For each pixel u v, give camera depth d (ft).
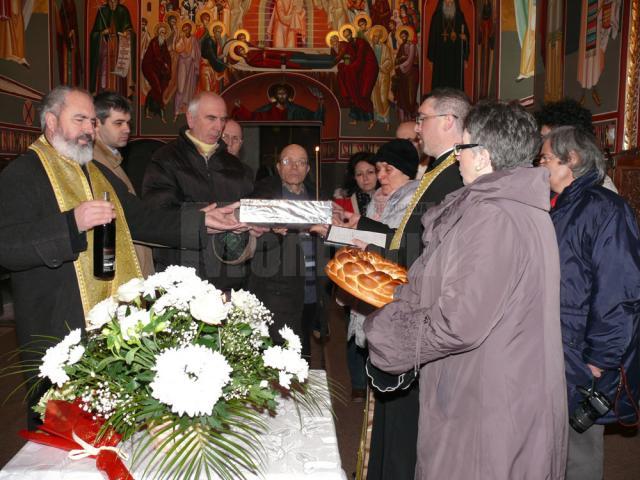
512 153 5.57
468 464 5.28
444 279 5.23
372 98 43.47
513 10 32.78
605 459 11.07
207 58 42.75
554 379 5.35
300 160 11.55
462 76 40.73
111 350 4.97
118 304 5.41
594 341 7.23
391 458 7.90
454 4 40.93
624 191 17.28
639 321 7.45
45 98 7.76
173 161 10.18
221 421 4.76
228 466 4.60
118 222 8.33
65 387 5.18
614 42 20.01
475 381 5.28
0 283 22.20
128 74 41.37
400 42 42.73
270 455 4.96
